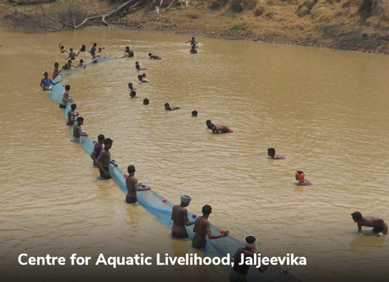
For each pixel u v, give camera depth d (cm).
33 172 1377
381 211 1168
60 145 1606
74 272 903
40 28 4878
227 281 888
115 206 1191
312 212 1157
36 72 2797
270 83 2623
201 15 5034
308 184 1320
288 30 4372
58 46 3856
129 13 5419
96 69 2953
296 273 904
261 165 1459
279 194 1256
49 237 1027
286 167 1447
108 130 1762
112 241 1023
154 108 2077
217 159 1501
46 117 1917
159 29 4950
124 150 1559
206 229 983
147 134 1728
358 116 2020
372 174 1407
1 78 2606
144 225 1098
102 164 1343
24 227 1065
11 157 1481
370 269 920
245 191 1271
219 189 1280
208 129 1803
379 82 2689
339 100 2283
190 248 1002
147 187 1222
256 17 4731
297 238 1033
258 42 4278
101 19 5266
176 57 3434
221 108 2098
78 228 1071
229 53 3656
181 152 1555
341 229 1077
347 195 1260
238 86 2531
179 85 2533
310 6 4506
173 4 5362
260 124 1880
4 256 950
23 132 1725
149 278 890
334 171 1423
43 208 1161
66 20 5116
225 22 4812
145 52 3638
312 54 3628
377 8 4016
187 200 1025
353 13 4162
